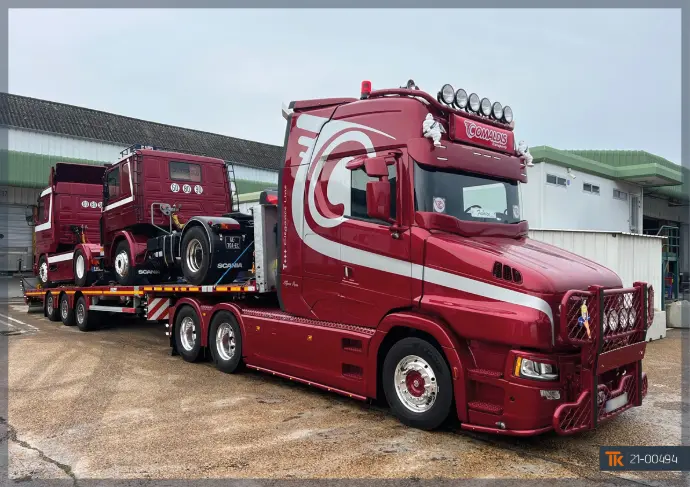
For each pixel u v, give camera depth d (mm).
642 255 12242
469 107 5934
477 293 4855
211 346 8031
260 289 7160
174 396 6566
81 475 4273
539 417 4469
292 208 6652
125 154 10711
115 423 5543
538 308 4473
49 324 13484
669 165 21984
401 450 4789
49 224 13758
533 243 5938
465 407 4836
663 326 11930
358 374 5859
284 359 6707
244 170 29516
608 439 5129
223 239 7984
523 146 6480
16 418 5711
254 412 5922
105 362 8586
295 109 6781
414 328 5266
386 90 5844
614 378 5219
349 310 5938
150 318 9578
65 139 22828
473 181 5824
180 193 10555
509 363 4594
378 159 5406
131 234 10453
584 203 16625
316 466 4441
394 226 5465
